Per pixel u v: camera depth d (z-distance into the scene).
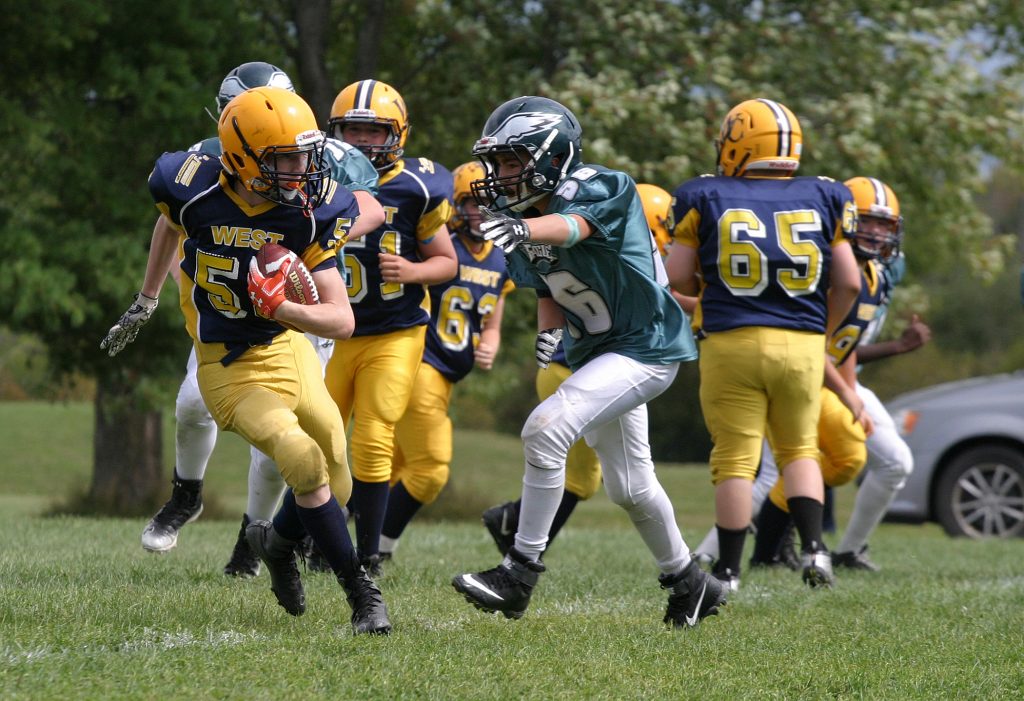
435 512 56.19
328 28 50.75
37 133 42.28
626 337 14.96
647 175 45.47
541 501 14.53
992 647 14.31
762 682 12.30
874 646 14.30
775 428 19.47
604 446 15.23
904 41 51.38
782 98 48.97
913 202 56.16
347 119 19.58
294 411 14.61
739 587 19.34
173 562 20.17
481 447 92.12
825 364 21.23
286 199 13.58
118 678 11.28
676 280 18.69
